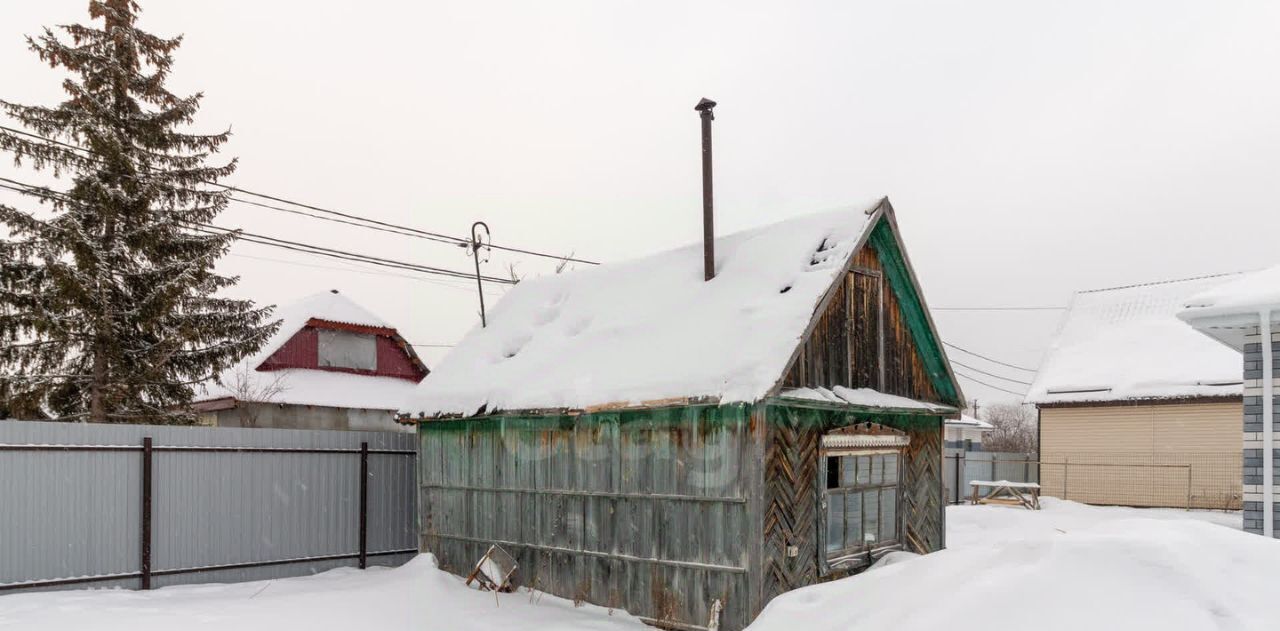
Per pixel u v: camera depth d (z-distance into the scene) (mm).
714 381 7785
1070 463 25719
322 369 25922
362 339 27297
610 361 9359
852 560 8844
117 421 15023
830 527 8625
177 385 16031
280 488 11000
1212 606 4703
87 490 9359
